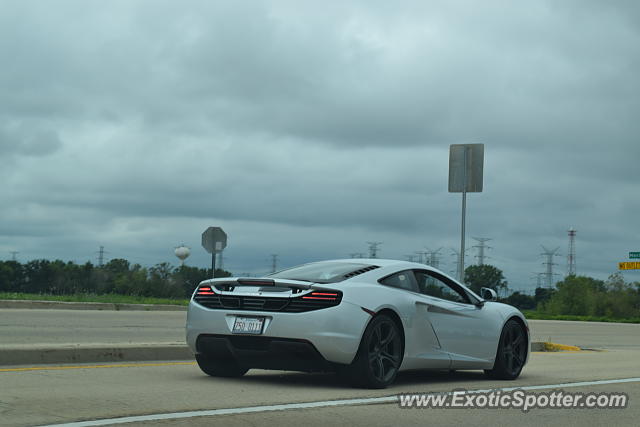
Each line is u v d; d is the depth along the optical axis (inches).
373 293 306.3
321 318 290.2
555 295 3297.2
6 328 589.6
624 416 259.6
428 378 359.6
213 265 909.8
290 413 237.9
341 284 301.0
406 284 328.2
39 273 2849.4
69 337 539.8
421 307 325.4
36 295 1054.4
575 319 1768.0
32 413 221.9
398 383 330.6
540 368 440.5
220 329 305.7
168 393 271.7
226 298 309.9
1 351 347.3
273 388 297.6
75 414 221.9
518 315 378.3
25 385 282.2
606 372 414.3
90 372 332.5
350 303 295.4
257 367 306.5
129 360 393.7
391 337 309.9
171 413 227.6
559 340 816.9
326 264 331.6
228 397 266.7
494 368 364.2
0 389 270.1
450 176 617.0
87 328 634.8
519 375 390.9
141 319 791.1
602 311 3112.7
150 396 262.2
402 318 314.3
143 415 223.0
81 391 269.9
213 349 310.0
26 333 554.9
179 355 416.2
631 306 3068.4
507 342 371.6
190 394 271.3
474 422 238.7
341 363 293.6
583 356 553.0
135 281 1514.5
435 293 341.4
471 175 608.1
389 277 322.7
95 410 229.3
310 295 295.3
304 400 265.0
